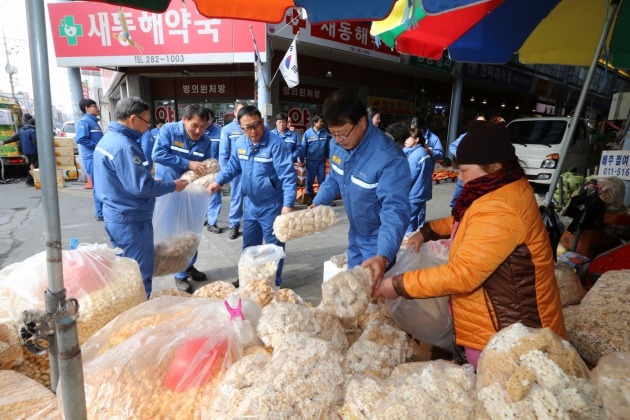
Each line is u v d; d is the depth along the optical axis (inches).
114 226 104.9
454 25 127.2
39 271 63.3
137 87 421.7
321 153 297.6
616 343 63.4
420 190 194.2
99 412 43.4
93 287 65.3
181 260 125.2
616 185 142.9
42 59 31.2
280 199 135.4
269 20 102.5
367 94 490.0
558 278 90.0
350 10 76.0
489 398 37.9
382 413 38.4
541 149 351.3
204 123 145.8
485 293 55.0
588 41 135.8
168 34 276.5
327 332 57.2
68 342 35.2
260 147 127.1
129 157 97.7
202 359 48.1
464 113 664.4
